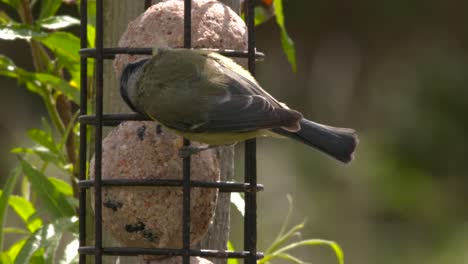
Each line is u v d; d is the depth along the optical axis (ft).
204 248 31.73
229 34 29.09
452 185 67.10
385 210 63.98
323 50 79.56
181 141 27.86
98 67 29.17
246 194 30.27
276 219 60.64
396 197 64.54
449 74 74.49
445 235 63.31
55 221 30.42
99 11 29.27
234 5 32.76
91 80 34.32
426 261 61.52
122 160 27.81
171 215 27.78
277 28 78.64
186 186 27.35
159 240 28.02
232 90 26.35
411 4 80.07
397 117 71.36
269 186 63.21
